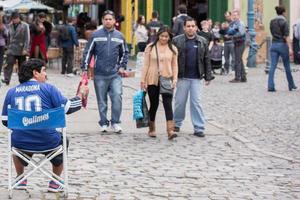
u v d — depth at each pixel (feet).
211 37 184.34
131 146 86.07
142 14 238.07
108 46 93.61
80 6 272.31
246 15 237.66
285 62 149.79
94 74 94.84
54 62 216.95
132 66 208.13
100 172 71.10
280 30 148.05
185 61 93.56
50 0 288.30
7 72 152.35
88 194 61.62
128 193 62.59
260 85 161.58
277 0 244.01
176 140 90.99
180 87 94.73
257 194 63.67
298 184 68.23
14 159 60.90
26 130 58.03
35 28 177.68
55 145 58.95
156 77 90.99
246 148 86.79
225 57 192.13
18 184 59.41
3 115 59.52
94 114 111.34
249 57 219.82
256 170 74.23
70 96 131.85
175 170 73.00
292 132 99.86
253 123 107.24
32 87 59.06
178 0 239.71
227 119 110.73
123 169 72.79
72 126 100.01
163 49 91.20
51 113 57.62
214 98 135.74
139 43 197.88
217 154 82.43
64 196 59.98
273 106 125.70
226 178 70.03
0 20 150.71
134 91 144.97
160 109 117.91
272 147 88.84
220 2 238.07
